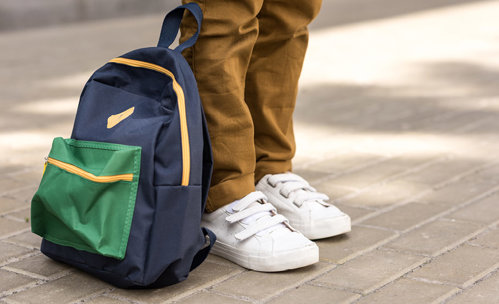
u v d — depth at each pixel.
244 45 1.88
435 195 2.52
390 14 8.45
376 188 2.62
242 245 1.92
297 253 1.87
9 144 3.31
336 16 8.52
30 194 2.61
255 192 1.98
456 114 3.74
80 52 6.29
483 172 2.77
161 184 1.69
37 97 4.40
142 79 1.87
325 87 4.58
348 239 2.13
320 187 2.64
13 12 9.36
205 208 2.01
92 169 1.76
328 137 3.38
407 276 1.86
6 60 5.90
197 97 1.76
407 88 4.45
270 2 1.98
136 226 1.69
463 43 6.12
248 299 1.73
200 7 1.84
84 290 1.80
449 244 2.07
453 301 1.70
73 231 1.75
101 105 1.88
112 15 9.61
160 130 1.70
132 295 1.76
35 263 1.98
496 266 1.90
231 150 1.92
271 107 2.12
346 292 1.76
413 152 3.08
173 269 1.73
